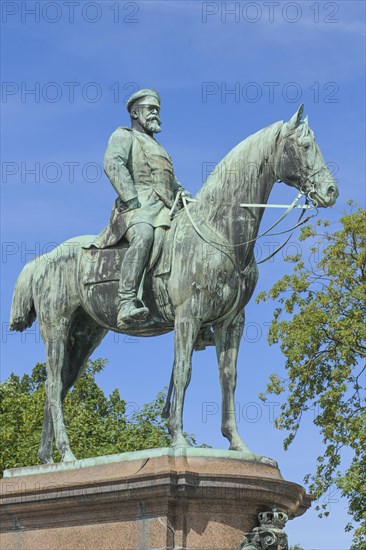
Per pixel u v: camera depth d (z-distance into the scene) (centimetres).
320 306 2266
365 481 2142
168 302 1015
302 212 1024
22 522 992
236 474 926
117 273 1046
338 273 2272
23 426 2716
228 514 932
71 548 959
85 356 1120
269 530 923
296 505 988
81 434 2652
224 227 1001
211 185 1023
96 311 1063
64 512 967
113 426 2773
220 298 991
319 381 2269
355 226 2275
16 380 3509
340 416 2219
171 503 913
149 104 1091
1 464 2672
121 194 1037
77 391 3064
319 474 2234
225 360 1017
